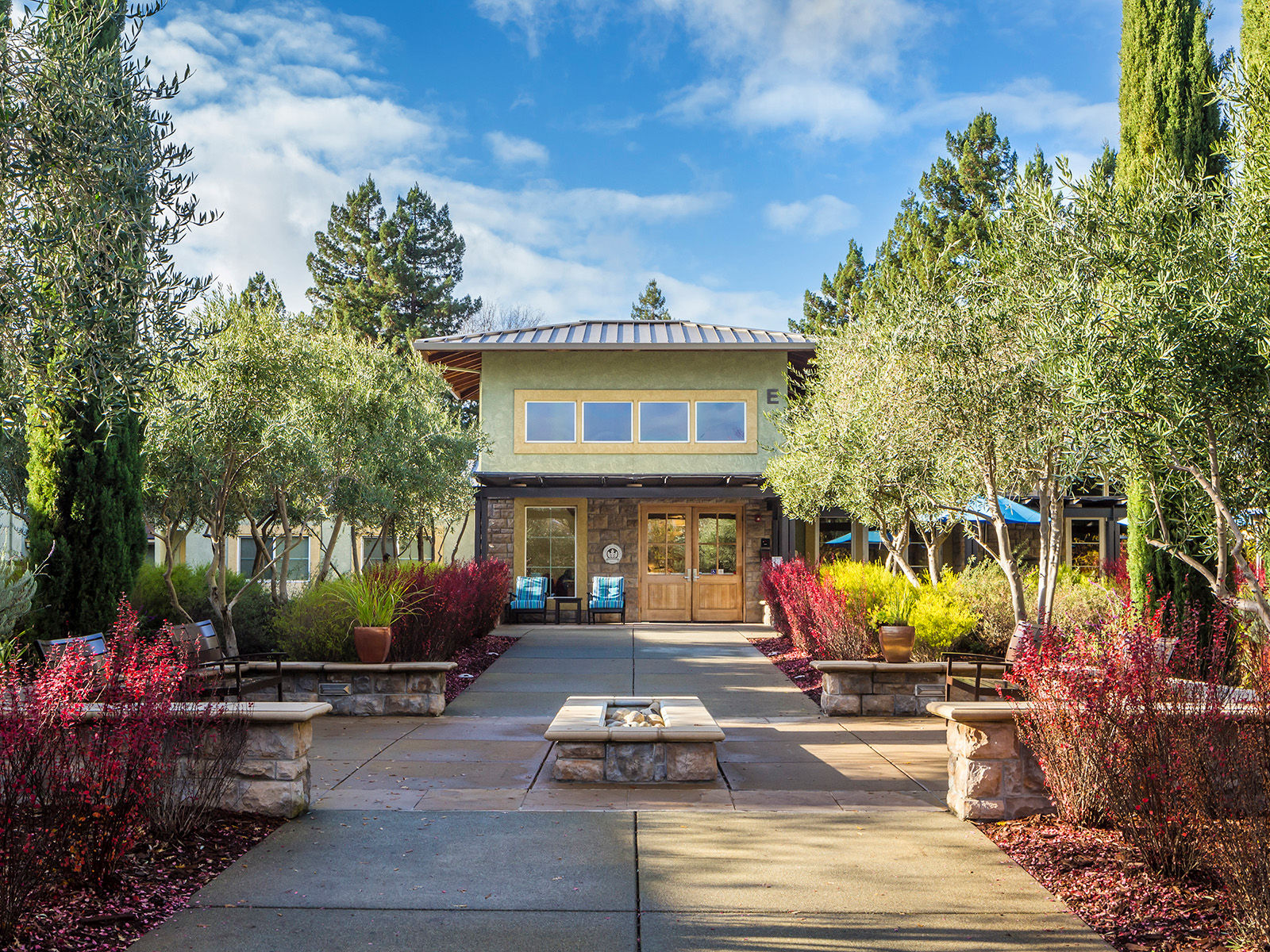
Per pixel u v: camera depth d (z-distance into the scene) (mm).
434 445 16766
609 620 20516
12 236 4699
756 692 11141
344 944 3770
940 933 3902
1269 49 6871
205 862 4789
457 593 12812
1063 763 5383
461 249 42188
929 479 9602
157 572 12516
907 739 8406
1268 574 6090
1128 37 8758
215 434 10281
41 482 9148
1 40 4570
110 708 4828
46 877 4113
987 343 7625
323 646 10117
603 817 5738
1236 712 4738
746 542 20672
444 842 5199
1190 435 4340
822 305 37188
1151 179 6109
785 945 3777
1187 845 4434
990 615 10758
